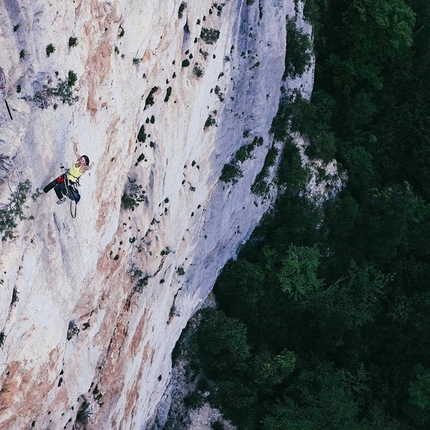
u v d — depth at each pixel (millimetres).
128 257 37438
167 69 35656
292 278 53969
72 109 27828
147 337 42531
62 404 33875
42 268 27812
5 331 26109
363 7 56656
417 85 60844
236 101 45406
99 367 37656
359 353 57312
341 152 58469
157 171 37156
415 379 56531
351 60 58719
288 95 53594
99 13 28078
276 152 53625
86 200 30297
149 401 47000
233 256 53812
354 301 56875
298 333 55844
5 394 27969
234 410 52594
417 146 60094
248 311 53594
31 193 26109
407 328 57656
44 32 25641
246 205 51500
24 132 24938
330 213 56938
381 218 57031
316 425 51219
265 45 46062
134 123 33531
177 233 42562
